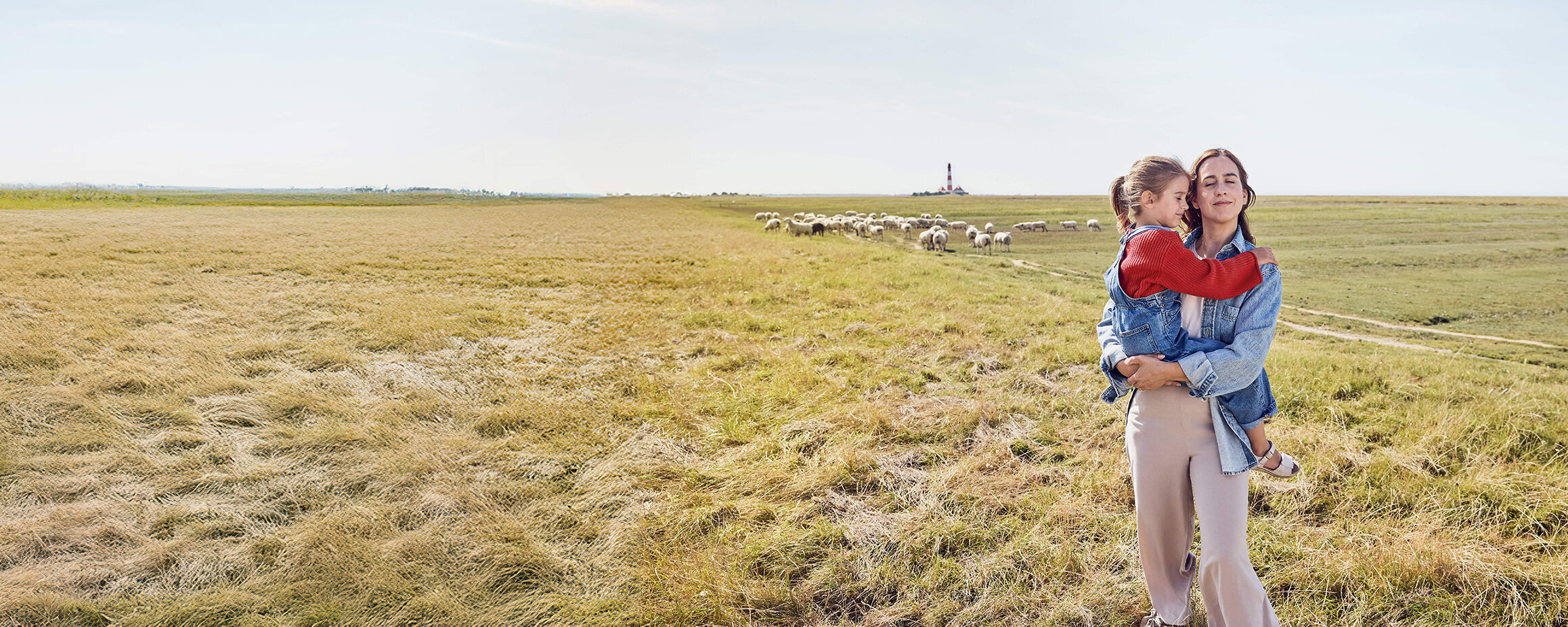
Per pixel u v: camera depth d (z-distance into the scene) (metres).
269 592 2.83
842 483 3.88
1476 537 3.13
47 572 2.92
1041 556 3.05
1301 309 15.27
